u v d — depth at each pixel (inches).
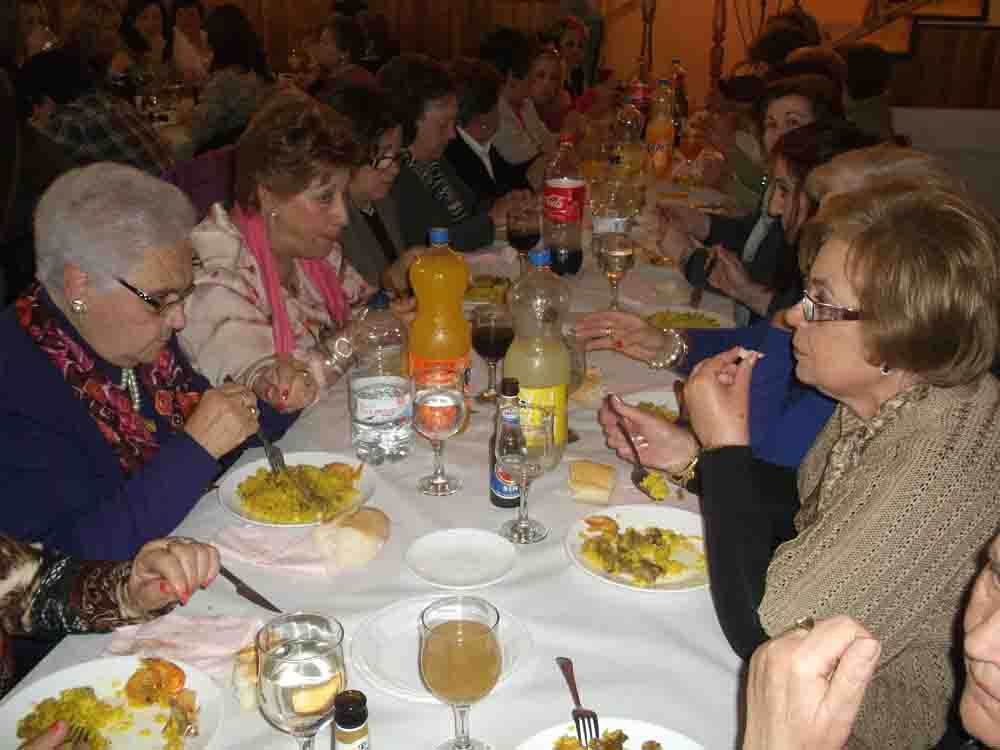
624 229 124.9
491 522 59.5
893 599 44.3
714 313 101.7
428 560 54.5
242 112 172.1
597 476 62.9
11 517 55.2
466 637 39.1
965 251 43.1
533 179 173.5
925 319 43.2
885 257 44.1
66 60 150.6
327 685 37.6
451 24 340.5
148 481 55.7
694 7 335.3
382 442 67.4
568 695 44.0
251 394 61.1
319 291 94.0
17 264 92.6
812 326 48.7
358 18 223.3
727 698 44.3
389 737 41.0
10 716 41.8
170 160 161.6
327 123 78.8
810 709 31.8
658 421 65.6
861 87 165.8
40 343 57.8
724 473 51.8
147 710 42.1
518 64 188.4
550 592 52.1
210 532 57.7
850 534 44.8
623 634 48.6
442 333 77.7
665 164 179.0
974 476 43.2
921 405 45.1
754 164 147.5
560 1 318.0
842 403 54.1
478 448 69.3
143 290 56.4
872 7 283.1
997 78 287.1
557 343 63.5
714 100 204.2
